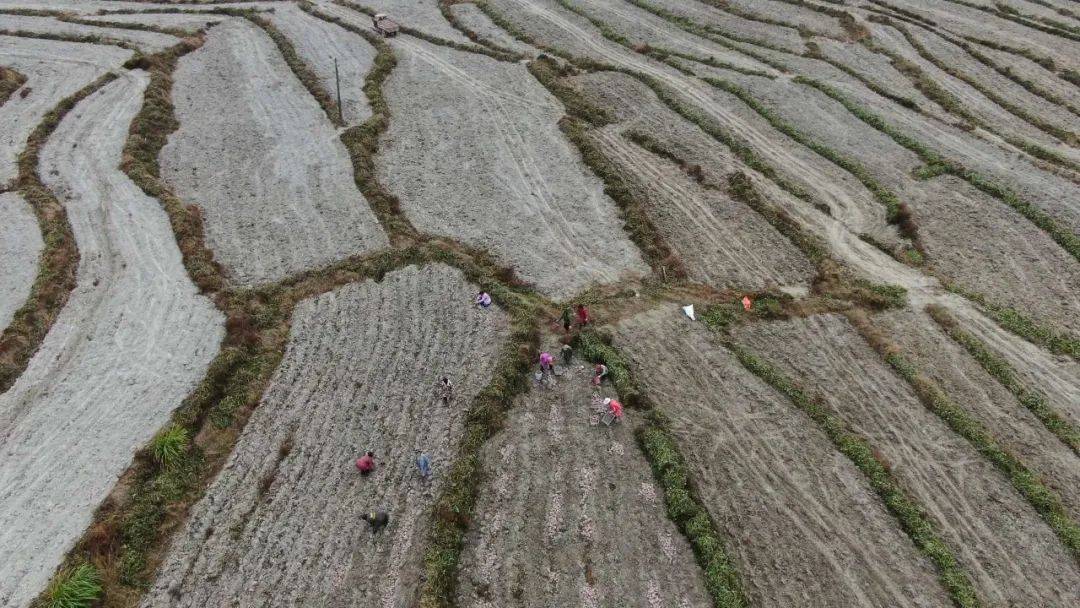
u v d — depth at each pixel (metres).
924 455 35.03
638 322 41.84
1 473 31.98
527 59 73.81
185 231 46.53
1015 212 52.56
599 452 33.91
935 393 37.97
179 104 62.72
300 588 28.20
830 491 32.88
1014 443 36.06
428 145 57.94
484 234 48.34
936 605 28.58
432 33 78.75
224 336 39.50
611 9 86.75
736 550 30.22
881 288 45.84
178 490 31.67
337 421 34.97
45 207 48.62
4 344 37.75
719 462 33.94
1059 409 38.03
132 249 45.62
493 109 63.59
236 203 50.31
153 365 37.62
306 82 66.19
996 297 45.56
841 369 39.91
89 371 37.16
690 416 36.16
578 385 37.19
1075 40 78.25
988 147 60.12
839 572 29.61
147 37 74.88
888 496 32.59
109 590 27.69
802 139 60.50
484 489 32.06
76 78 65.75
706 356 39.78
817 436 35.56
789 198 53.84
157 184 51.25
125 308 41.16
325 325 40.56
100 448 33.19
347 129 59.03
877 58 75.69
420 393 36.44
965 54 75.88
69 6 83.50
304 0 87.06
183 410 34.97
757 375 39.00
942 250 49.19
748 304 43.75
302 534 30.09
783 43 78.94
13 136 56.62
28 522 30.03
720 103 65.88
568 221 50.09
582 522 30.86
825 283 46.03
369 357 38.59
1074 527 31.75
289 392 36.50
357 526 30.39
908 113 65.12
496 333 40.00
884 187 55.00
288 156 55.59
